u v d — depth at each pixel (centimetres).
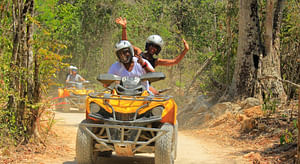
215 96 2267
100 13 4441
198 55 2905
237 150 1279
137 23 3706
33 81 1120
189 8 3403
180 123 2109
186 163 1068
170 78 2828
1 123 1077
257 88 2044
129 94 927
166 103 911
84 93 2673
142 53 1182
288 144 1192
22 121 1101
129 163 1042
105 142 901
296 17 2036
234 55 2370
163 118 892
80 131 891
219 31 3025
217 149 1312
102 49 4347
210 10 3341
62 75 3406
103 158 1095
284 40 2097
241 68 2108
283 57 2131
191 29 3303
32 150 1076
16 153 1034
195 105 2261
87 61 4312
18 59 1115
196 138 1612
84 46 4331
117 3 4438
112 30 4434
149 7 3841
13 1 1120
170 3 3675
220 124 1848
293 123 1393
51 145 1172
